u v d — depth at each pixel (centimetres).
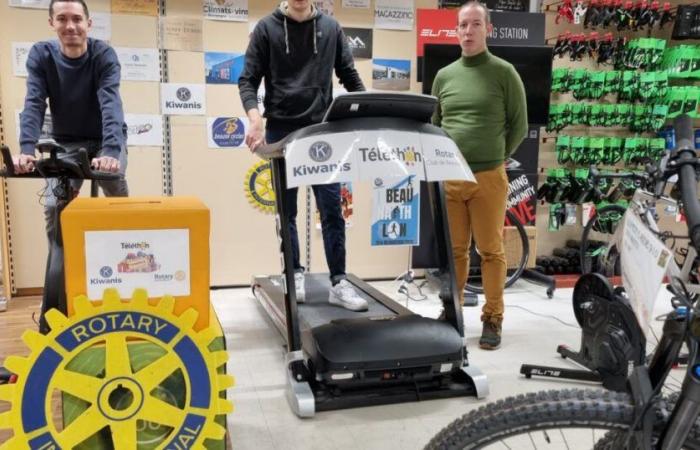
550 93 420
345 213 443
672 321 102
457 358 228
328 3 416
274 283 356
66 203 174
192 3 394
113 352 137
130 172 402
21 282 392
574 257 459
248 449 191
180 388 145
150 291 141
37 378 134
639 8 450
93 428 138
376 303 306
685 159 101
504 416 106
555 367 255
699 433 100
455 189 290
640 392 102
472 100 282
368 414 217
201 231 142
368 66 429
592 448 139
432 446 111
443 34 424
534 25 426
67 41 251
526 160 439
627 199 461
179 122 405
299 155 194
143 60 392
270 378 253
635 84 454
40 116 255
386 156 193
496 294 294
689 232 92
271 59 288
